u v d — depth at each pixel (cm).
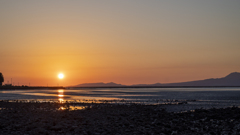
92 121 3005
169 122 3133
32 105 5231
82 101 7025
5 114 3484
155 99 8312
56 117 3253
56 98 8738
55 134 2317
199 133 2548
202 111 4238
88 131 2425
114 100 7581
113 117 3362
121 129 2602
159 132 2528
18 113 3644
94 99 8156
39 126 2608
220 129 2745
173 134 2491
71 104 5688
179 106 5459
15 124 2692
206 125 2970
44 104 5541
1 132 2322
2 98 8644
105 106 5056
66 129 2517
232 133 2564
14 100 7356
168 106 5450
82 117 3234
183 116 3694
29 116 3312
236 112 4044
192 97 9762
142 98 8950
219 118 3484
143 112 4103
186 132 2583
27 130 2427
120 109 4444
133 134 2411
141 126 2797
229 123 3102
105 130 2533
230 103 6400
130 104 5875
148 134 2430
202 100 7756
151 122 3081
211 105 5784
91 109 4400
